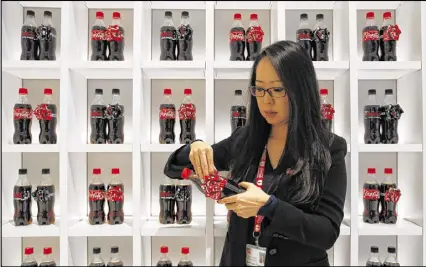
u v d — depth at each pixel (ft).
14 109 6.36
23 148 6.12
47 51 6.39
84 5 7.03
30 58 6.32
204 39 7.26
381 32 6.56
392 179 6.85
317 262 4.20
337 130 6.94
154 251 7.22
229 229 4.54
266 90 4.13
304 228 3.74
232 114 6.47
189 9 7.25
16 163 6.98
